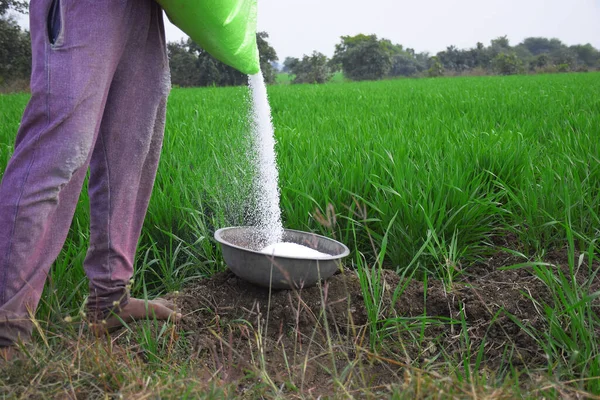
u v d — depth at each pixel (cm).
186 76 4975
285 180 363
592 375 183
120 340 214
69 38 176
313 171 358
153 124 215
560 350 211
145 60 207
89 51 178
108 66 186
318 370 206
